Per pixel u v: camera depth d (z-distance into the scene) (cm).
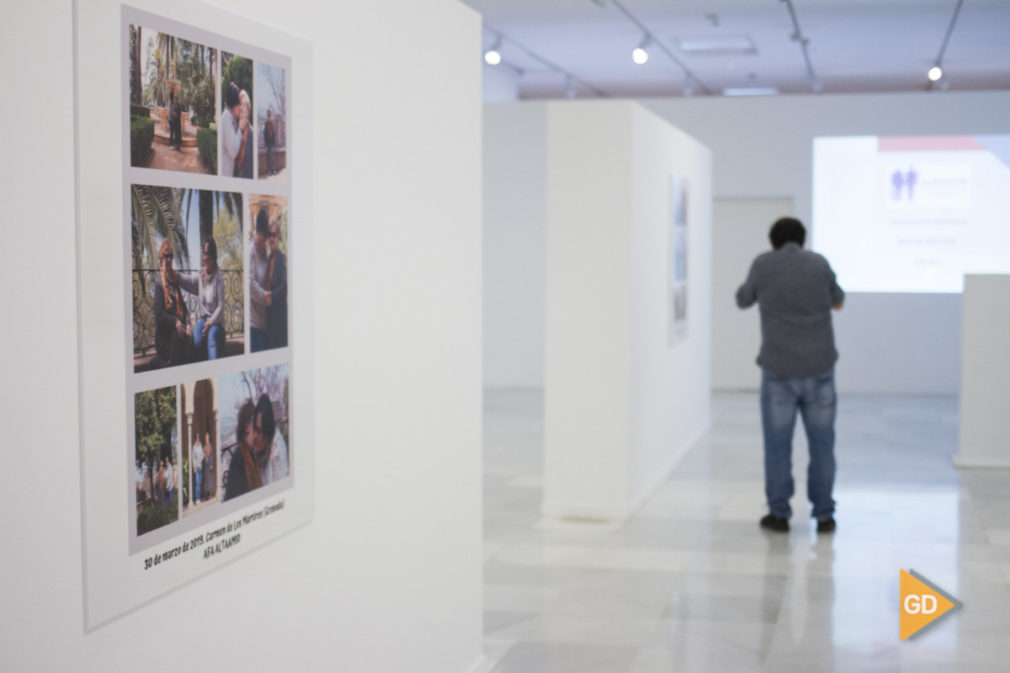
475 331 369
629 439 610
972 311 752
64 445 173
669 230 717
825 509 570
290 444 242
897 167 1191
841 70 1329
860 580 486
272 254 231
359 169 276
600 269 606
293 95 238
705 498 661
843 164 1203
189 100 198
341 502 274
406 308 310
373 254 287
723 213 1242
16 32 162
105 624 185
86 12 172
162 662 201
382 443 297
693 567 510
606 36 1118
